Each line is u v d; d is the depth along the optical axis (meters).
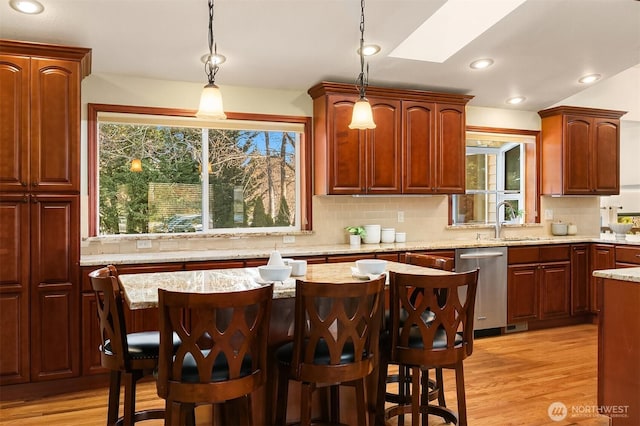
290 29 3.57
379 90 4.52
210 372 1.84
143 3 3.14
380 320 2.37
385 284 2.30
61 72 3.32
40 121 3.27
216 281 2.44
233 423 2.26
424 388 2.66
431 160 4.77
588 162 5.60
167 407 1.88
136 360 2.15
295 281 2.23
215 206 4.45
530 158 5.81
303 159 4.69
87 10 3.15
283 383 2.21
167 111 4.18
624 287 2.63
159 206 4.27
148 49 3.68
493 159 5.69
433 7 3.40
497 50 4.22
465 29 4.07
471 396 3.25
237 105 4.42
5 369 3.21
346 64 4.18
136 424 2.83
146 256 3.72
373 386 2.52
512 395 3.27
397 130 4.62
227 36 3.59
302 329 2.05
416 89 4.87
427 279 2.26
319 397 2.53
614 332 2.68
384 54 4.05
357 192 4.47
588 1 3.59
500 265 4.82
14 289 3.23
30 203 3.26
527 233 5.70
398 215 5.08
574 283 5.23
